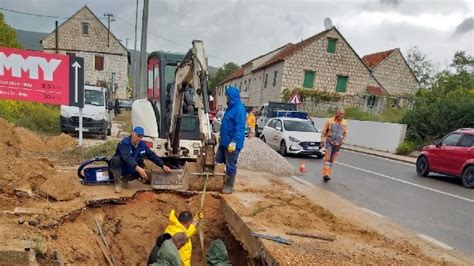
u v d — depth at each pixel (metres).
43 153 11.09
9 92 11.92
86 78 44.72
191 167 7.66
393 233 6.59
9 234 4.93
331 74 35.59
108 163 7.78
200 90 7.40
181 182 7.73
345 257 5.20
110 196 6.96
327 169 11.19
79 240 5.75
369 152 20.36
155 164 8.18
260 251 5.48
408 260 5.28
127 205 7.11
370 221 7.29
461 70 34.44
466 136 12.12
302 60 34.81
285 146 16.17
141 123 8.38
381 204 8.92
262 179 9.93
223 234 7.38
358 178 12.19
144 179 7.70
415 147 19.83
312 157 16.50
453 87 29.64
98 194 7.04
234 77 52.50
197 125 8.34
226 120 7.52
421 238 6.56
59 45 43.75
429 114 20.03
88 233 6.06
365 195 9.77
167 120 8.41
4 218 5.41
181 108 7.98
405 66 40.03
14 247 4.56
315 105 34.56
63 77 12.31
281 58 34.91
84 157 10.77
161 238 5.46
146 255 6.86
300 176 11.85
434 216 8.12
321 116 30.84
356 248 5.59
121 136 18.45
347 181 11.52
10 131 7.02
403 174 13.67
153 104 8.89
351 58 35.81
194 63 7.29
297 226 6.34
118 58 45.19
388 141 21.36
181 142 8.20
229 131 7.53
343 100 35.03
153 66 9.13
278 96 35.31
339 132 11.05
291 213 6.89
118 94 45.22
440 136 19.25
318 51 35.09
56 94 12.32
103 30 44.66
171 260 4.96
